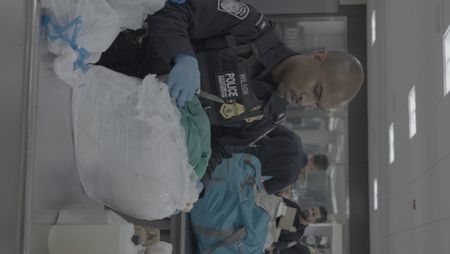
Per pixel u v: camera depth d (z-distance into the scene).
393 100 4.42
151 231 2.17
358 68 2.14
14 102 1.27
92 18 1.53
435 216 2.88
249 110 2.11
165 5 1.87
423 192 3.22
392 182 4.50
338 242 5.65
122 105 1.58
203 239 3.13
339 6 5.74
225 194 3.10
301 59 2.10
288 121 5.69
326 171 5.65
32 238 1.39
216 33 2.01
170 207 1.63
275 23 2.13
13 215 1.26
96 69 1.63
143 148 1.54
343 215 5.65
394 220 4.39
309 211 4.16
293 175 3.76
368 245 5.65
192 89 1.78
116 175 1.56
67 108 1.55
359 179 5.68
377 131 5.05
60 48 1.50
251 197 3.15
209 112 2.10
